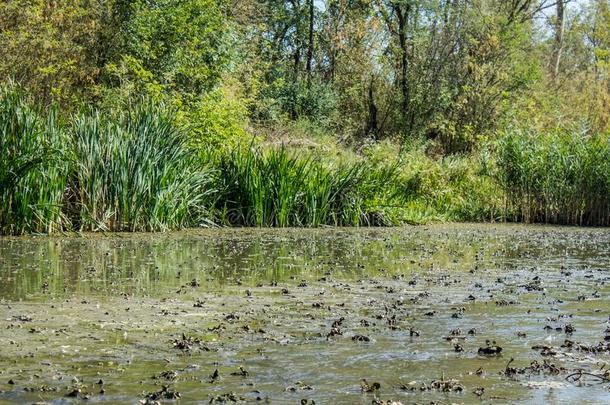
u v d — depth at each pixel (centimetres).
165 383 443
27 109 1229
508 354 526
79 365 475
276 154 1590
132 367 473
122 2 1933
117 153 1321
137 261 965
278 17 3291
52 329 566
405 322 625
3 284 763
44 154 1213
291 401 416
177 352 511
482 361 507
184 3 2027
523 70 2925
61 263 928
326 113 2916
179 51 1952
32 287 750
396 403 416
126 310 643
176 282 804
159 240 1227
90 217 1298
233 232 1410
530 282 857
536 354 527
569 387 453
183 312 641
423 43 2972
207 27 2034
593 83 3127
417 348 537
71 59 1794
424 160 2114
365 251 1146
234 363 489
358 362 497
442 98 2898
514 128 2180
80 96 1819
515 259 1080
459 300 733
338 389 440
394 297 742
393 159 1983
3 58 1642
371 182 1727
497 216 1927
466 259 1069
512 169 1902
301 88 2938
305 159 1792
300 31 3319
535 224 1850
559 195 1866
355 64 2986
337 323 612
